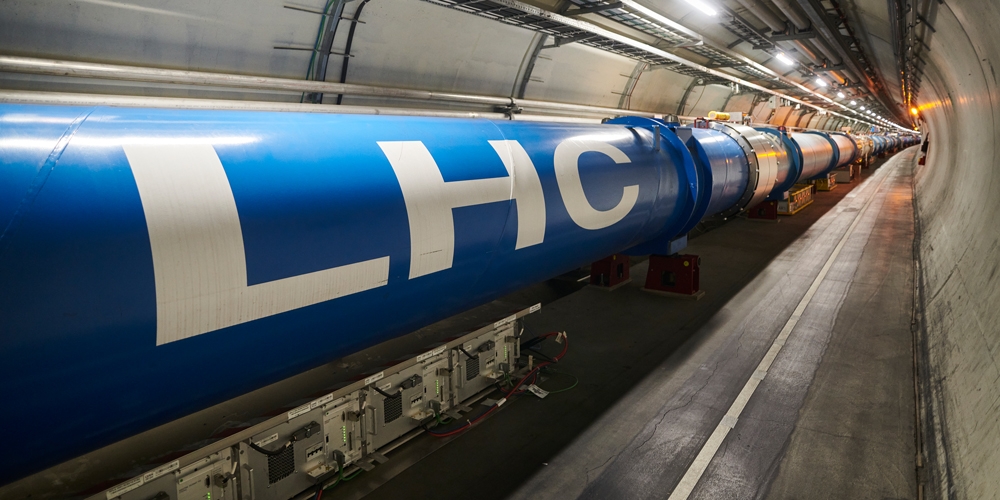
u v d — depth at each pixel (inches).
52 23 195.5
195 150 104.1
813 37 474.9
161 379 98.3
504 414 193.2
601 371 227.3
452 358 184.5
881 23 417.7
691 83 710.5
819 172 772.0
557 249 192.9
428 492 151.4
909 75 646.5
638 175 233.1
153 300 91.5
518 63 423.2
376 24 300.5
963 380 170.9
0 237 78.5
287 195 110.8
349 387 150.9
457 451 171.0
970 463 133.5
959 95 406.3
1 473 87.4
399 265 132.3
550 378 221.1
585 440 176.2
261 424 131.0
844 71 802.8
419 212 135.6
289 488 141.6
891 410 191.2
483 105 410.6
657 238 305.3
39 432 86.7
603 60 513.0
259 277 105.0
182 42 232.2
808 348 248.4
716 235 524.1
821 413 190.4
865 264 398.9
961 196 371.9
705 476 156.9
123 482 110.3
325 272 116.0
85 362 86.5
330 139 128.3
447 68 366.0
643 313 298.0
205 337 100.7
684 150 278.8
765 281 360.2
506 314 209.9
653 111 669.9
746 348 249.0
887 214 620.1
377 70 320.2
